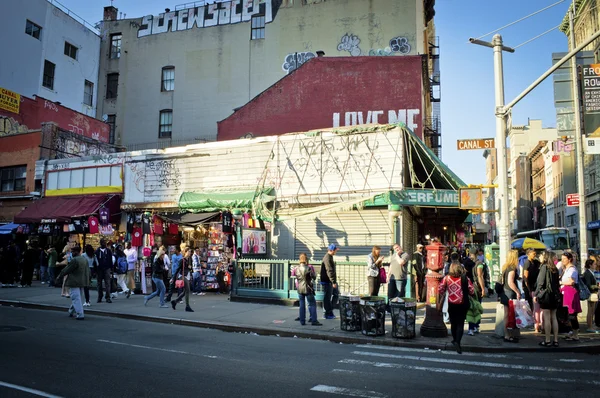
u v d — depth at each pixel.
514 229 91.62
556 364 7.80
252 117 23.86
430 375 6.94
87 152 25.69
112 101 40.81
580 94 15.23
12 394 5.62
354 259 15.69
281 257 16.97
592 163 45.66
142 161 19.86
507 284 9.62
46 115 28.52
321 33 35.66
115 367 7.05
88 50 40.34
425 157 16.34
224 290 17.89
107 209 19.48
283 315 12.42
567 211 55.88
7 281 19.31
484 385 6.39
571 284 9.82
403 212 15.25
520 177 85.25
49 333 9.95
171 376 6.60
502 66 12.32
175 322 11.84
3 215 23.56
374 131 15.77
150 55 40.28
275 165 17.19
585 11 38.88
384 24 34.44
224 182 18.03
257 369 7.14
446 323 11.85
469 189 11.96
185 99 38.44
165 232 19.25
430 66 40.00
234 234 16.66
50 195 22.03
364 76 23.08
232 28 38.12
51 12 36.25
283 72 36.12
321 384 6.34
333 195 15.95
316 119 23.06
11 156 23.92
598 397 5.86
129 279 16.97
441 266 10.12
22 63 33.28
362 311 9.98
